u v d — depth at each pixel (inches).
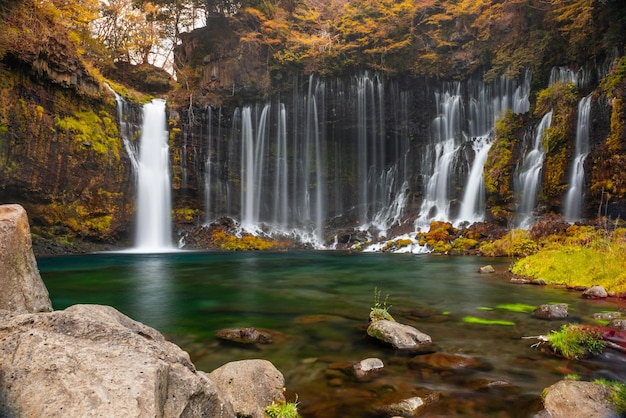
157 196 1207.6
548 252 585.9
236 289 485.1
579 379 193.5
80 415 79.2
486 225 1061.8
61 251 970.1
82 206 1024.9
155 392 88.9
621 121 818.2
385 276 600.4
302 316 332.2
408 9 1375.5
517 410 161.9
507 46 1266.0
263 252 1126.4
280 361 219.3
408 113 1425.9
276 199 1439.5
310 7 1651.1
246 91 1381.6
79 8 1157.1
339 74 1412.4
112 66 1300.4
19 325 106.7
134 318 326.3
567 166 938.7
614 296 390.6
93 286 506.0
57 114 957.8
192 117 1312.7
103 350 100.9
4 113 839.7
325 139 1469.0
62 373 89.7
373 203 1453.0
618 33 948.0
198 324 304.3
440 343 251.4
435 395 175.5
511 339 259.3
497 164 1093.1
